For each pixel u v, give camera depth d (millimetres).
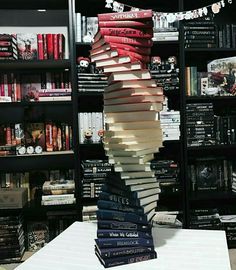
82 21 2434
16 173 2607
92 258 1144
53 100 2455
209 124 2496
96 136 2469
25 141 2531
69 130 2557
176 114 2479
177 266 1066
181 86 2467
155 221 2363
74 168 2525
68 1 2430
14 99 2504
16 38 2445
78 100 2600
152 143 1167
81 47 2475
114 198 1147
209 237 1310
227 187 2670
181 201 2572
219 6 2162
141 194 1144
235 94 2492
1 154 2436
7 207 2406
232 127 2529
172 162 2514
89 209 2439
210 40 2480
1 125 2500
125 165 1154
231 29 2541
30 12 2689
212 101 2744
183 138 2490
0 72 2623
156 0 2580
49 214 2576
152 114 1155
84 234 1375
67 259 1140
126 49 1104
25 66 2523
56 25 2713
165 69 2463
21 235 2521
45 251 1209
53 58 2477
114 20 1099
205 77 2533
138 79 1121
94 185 2451
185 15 2121
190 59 2756
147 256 1120
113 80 1125
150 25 1125
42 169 2758
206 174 2643
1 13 2662
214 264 1075
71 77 2416
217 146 2496
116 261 1084
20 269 1076
